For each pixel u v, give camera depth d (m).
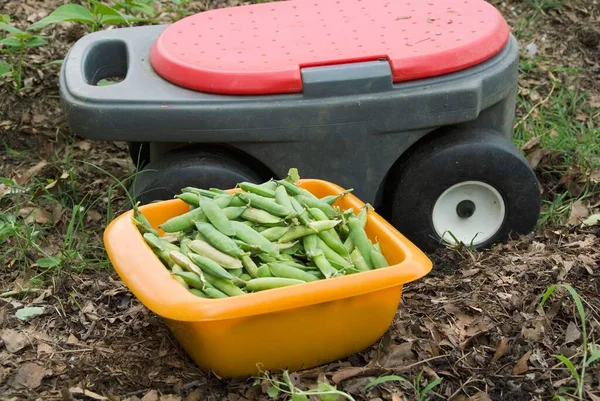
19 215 2.21
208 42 2.08
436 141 2.08
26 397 1.83
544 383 1.85
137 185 2.06
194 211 1.88
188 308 1.72
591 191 2.32
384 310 1.84
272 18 2.16
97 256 2.12
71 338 1.93
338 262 1.85
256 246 1.83
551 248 2.10
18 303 2.00
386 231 1.88
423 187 2.08
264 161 2.03
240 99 2.00
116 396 1.83
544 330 1.92
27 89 2.51
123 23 2.62
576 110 2.60
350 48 2.05
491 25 2.10
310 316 1.80
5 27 2.38
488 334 1.92
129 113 1.99
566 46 2.78
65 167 2.36
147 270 1.78
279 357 1.83
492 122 2.12
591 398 1.82
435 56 2.02
